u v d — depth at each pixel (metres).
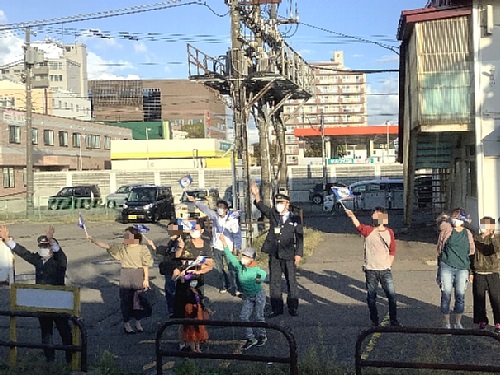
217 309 10.34
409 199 20.91
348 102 101.44
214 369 7.01
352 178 44.66
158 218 30.83
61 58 105.00
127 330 8.97
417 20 16.16
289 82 19.31
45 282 7.62
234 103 18.02
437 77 16.19
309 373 6.69
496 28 15.66
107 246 9.16
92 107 108.06
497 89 15.70
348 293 11.38
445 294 8.47
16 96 75.69
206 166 58.47
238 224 11.62
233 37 17.78
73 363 6.96
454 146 21.03
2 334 9.08
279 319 9.51
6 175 45.53
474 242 8.46
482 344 7.78
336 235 21.41
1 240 7.78
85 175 46.53
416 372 6.60
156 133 82.88
